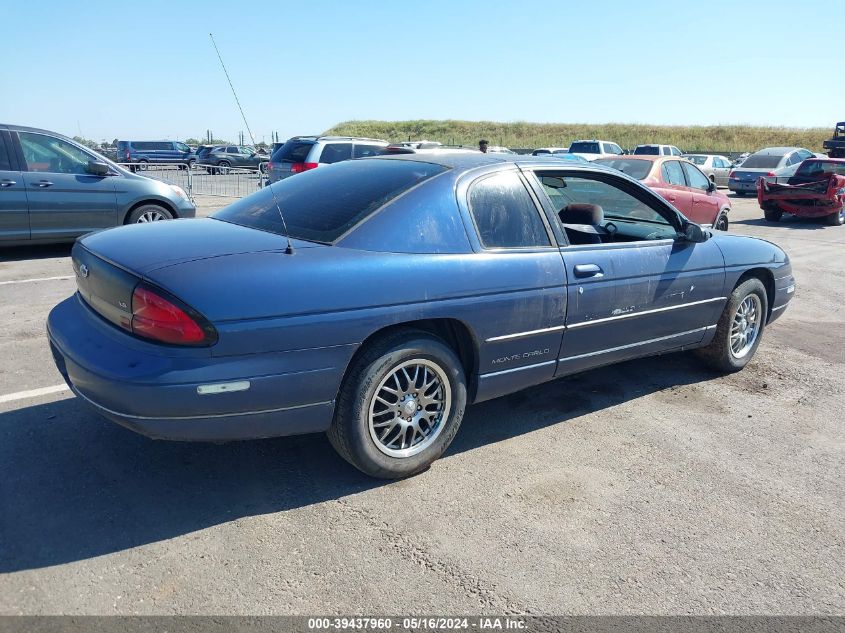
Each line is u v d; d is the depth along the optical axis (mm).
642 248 4223
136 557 2682
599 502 3268
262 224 3459
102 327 2977
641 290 4172
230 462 3479
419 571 2682
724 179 27578
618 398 4625
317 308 2893
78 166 8703
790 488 3494
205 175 24531
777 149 23844
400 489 3297
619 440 3965
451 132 58531
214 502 3104
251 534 2871
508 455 3711
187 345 2699
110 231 3479
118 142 41125
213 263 2852
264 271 2854
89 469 3328
